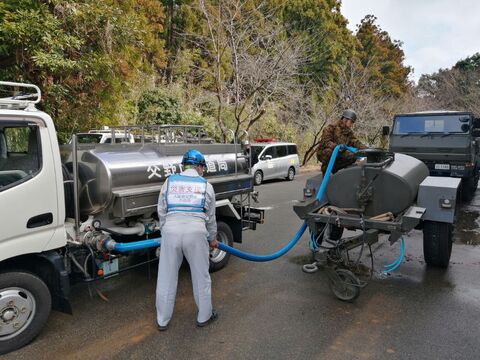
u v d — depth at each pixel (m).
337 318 3.97
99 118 11.09
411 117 10.51
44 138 3.48
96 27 9.34
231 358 3.24
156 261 4.96
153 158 4.52
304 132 23.53
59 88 8.82
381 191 4.59
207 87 20.86
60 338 3.56
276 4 20.28
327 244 5.25
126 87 12.09
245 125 18.78
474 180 10.85
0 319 3.25
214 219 3.89
